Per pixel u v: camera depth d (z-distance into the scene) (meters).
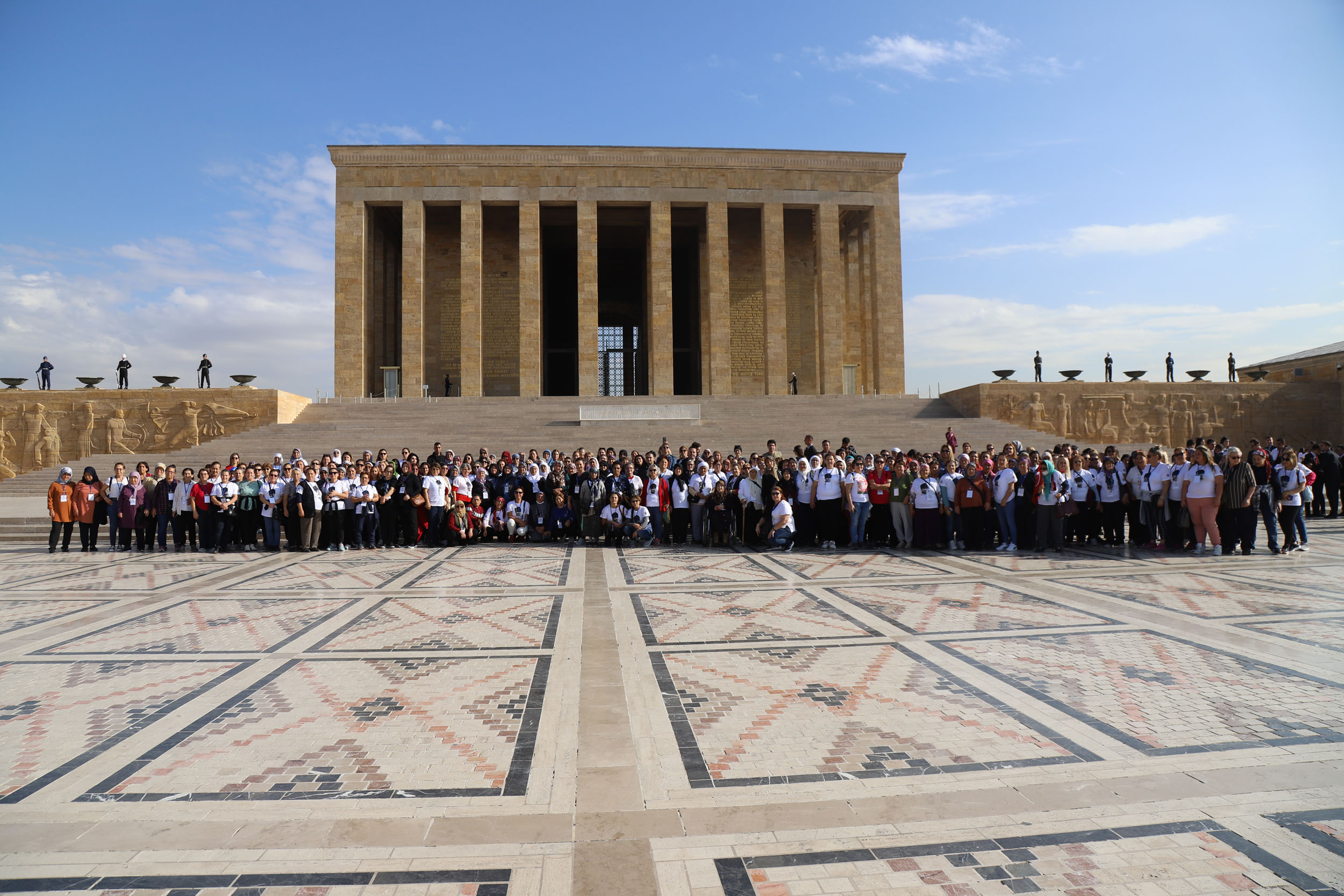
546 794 4.20
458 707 5.64
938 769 4.45
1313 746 4.71
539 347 38.44
